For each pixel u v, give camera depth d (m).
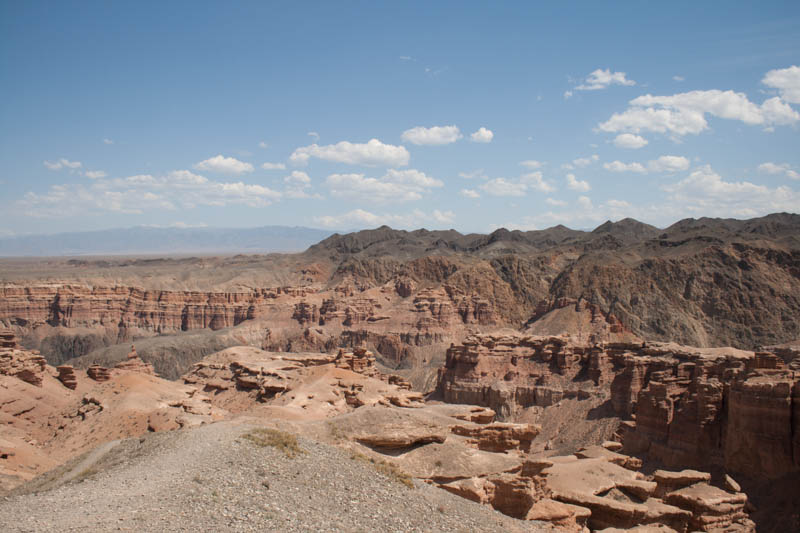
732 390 103.50
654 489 75.69
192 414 107.31
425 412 78.06
